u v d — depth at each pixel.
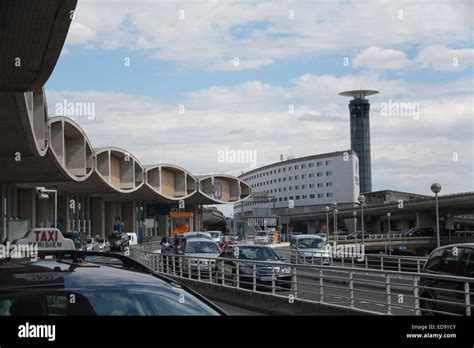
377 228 132.12
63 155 52.03
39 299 3.85
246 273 23.81
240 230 95.44
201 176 111.62
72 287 4.05
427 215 114.31
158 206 105.31
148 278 4.59
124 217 107.56
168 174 102.12
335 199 145.12
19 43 23.64
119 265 5.25
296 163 154.25
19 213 67.19
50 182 58.91
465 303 12.04
